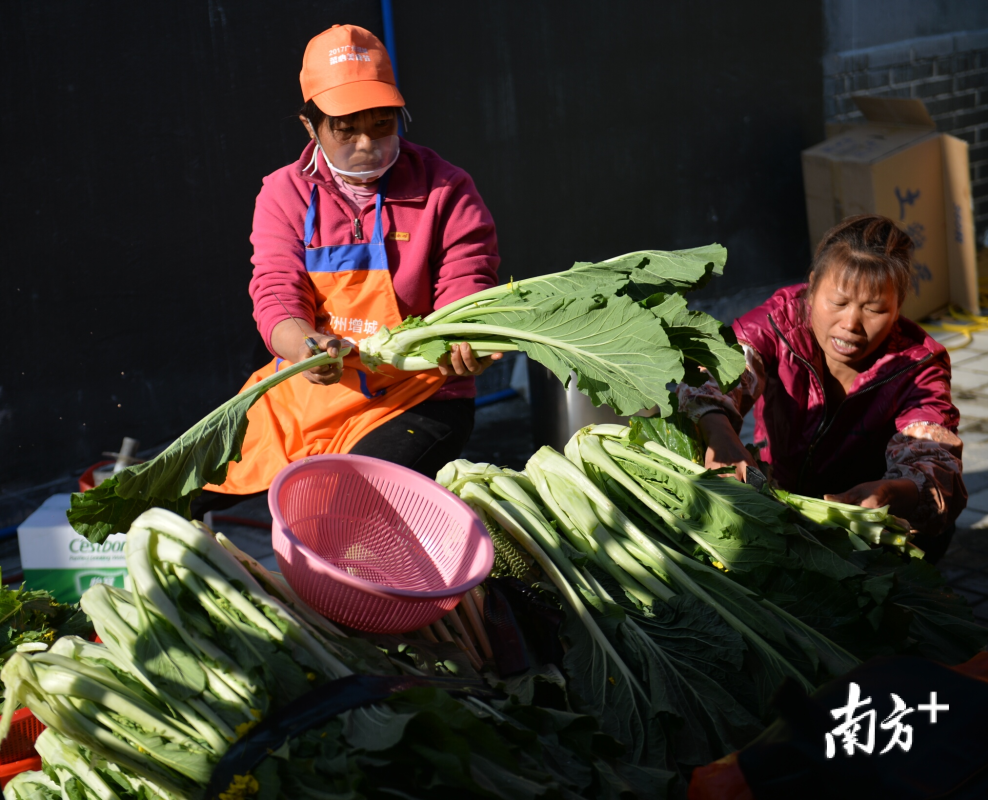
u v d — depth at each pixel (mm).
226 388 5039
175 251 4734
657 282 2066
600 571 1897
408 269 2373
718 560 1898
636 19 5941
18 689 1402
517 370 6004
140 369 4742
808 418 2672
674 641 1718
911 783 1122
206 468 1882
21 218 4289
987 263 7648
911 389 2535
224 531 4355
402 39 5125
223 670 1396
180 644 1433
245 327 5035
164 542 1516
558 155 5832
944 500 2330
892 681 1259
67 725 1376
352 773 1223
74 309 4500
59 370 4508
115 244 4559
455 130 5422
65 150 4344
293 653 1415
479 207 2451
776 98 6688
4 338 4336
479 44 5398
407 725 1260
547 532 1905
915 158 6512
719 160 6512
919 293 6715
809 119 6891
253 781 1253
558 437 4543
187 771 1307
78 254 4465
